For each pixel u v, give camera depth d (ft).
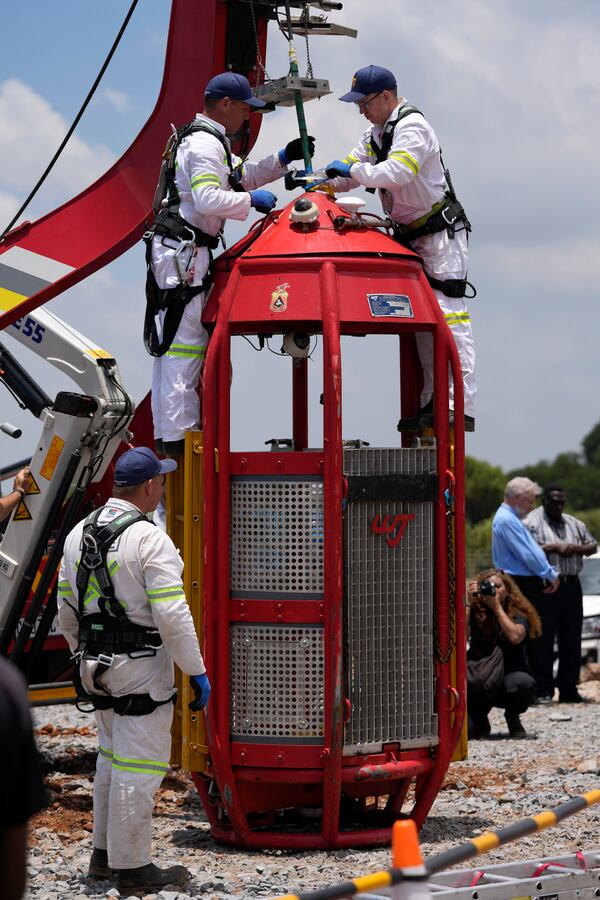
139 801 38.81
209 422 43.96
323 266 43.75
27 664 55.01
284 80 49.32
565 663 93.30
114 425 54.54
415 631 45.01
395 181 45.91
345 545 43.34
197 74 56.80
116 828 38.81
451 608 45.57
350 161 49.06
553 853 44.37
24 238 58.13
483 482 595.88
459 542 45.70
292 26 51.34
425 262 47.98
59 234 57.72
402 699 44.86
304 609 43.37
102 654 39.01
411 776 45.37
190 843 46.50
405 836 22.08
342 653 42.96
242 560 44.11
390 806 47.14
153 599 38.55
